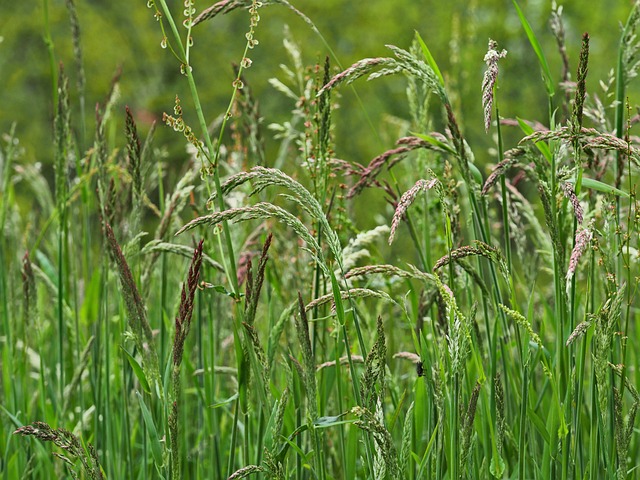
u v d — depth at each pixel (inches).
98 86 738.2
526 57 641.0
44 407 129.5
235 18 748.6
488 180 98.7
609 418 95.0
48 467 126.3
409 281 111.0
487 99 84.1
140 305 94.7
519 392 107.0
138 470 131.7
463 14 665.6
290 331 128.5
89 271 159.5
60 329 132.4
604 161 118.3
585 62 87.4
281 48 728.3
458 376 87.6
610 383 94.7
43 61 754.2
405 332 140.9
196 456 133.3
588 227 92.8
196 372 120.6
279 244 130.4
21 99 769.6
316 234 107.7
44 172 744.3
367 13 712.4
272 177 87.3
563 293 92.6
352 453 97.7
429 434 94.1
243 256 122.3
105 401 123.1
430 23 701.9
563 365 99.3
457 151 99.1
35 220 188.9
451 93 166.1
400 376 131.3
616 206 106.3
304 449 113.8
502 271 91.4
